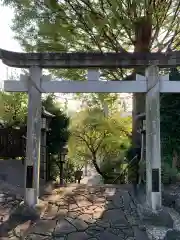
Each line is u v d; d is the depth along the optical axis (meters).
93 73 4.11
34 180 4.00
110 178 8.70
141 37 5.71
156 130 3.98
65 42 5.79
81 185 5.69
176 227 3.64
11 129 6.21
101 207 4.24
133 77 5.57
